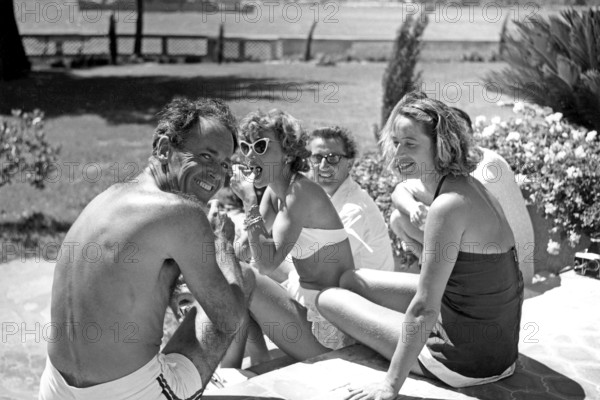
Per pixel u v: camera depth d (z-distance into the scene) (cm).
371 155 726
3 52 1914
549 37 863
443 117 302
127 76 2012
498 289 304
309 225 385
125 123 1421
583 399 316
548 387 325
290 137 381
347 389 317
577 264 506
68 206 903
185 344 276
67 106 1572
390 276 375
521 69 855
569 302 435
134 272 251
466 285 303
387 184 633
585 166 562
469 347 310
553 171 564
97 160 1138
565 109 814
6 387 448
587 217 539
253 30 3042
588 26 816
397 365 300
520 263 497
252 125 379
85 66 2214
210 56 2427
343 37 2719
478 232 295
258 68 2233
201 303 268
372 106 1581
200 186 270
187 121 267
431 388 319
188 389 269
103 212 258
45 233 801
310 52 2533
